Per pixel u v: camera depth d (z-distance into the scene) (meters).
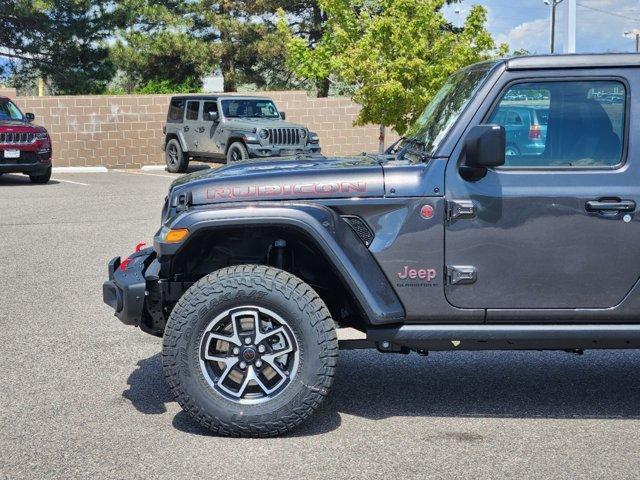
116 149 27.72
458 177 4.98
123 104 27.61
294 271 5.50
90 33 34.78
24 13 33.09
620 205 4.93
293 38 21.39
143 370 6.27
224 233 5.28
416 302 5.02
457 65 18.89
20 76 36.53
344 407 5.52
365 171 5.05
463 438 4.96
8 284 9.25
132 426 5.14
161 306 5.30
